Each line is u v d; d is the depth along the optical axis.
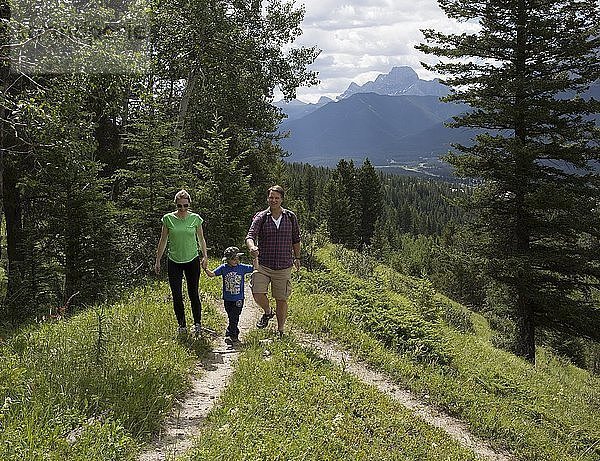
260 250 9.59
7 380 5.68
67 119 14.13
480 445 8.00
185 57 25.59
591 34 20.75
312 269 20.33
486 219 23.03
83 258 14.51
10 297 14.05
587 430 10.23
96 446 4.69
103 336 7.75
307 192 112.75
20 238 15.20
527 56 21.67
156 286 13.23
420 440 6.85
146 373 6.65
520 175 21.38
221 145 21.45
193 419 6.08
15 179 15.79
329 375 8.13
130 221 16.14
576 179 21.23
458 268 23.94
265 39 29.58
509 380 11.99
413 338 12.01
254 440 5.33
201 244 9.29
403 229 144.88
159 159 16.83
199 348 8.59
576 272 21.64
